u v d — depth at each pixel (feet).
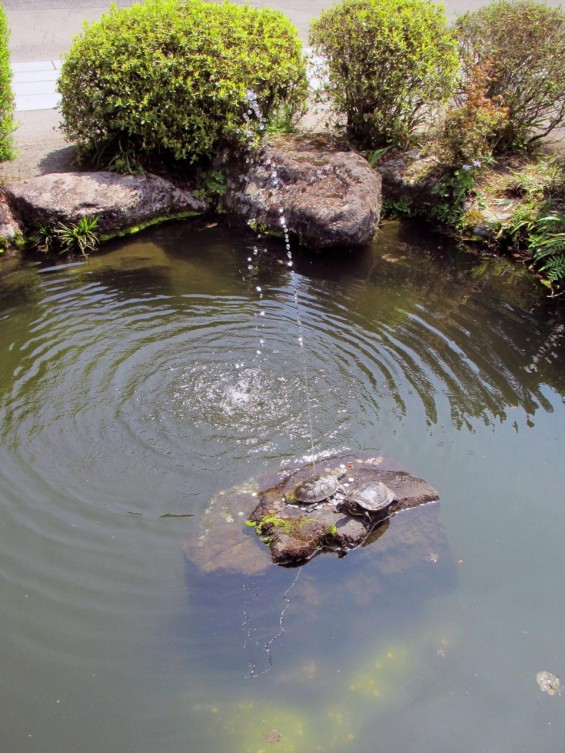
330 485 10.03
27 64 24.72
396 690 7.97
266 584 9.12
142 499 10.27
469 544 9.73
